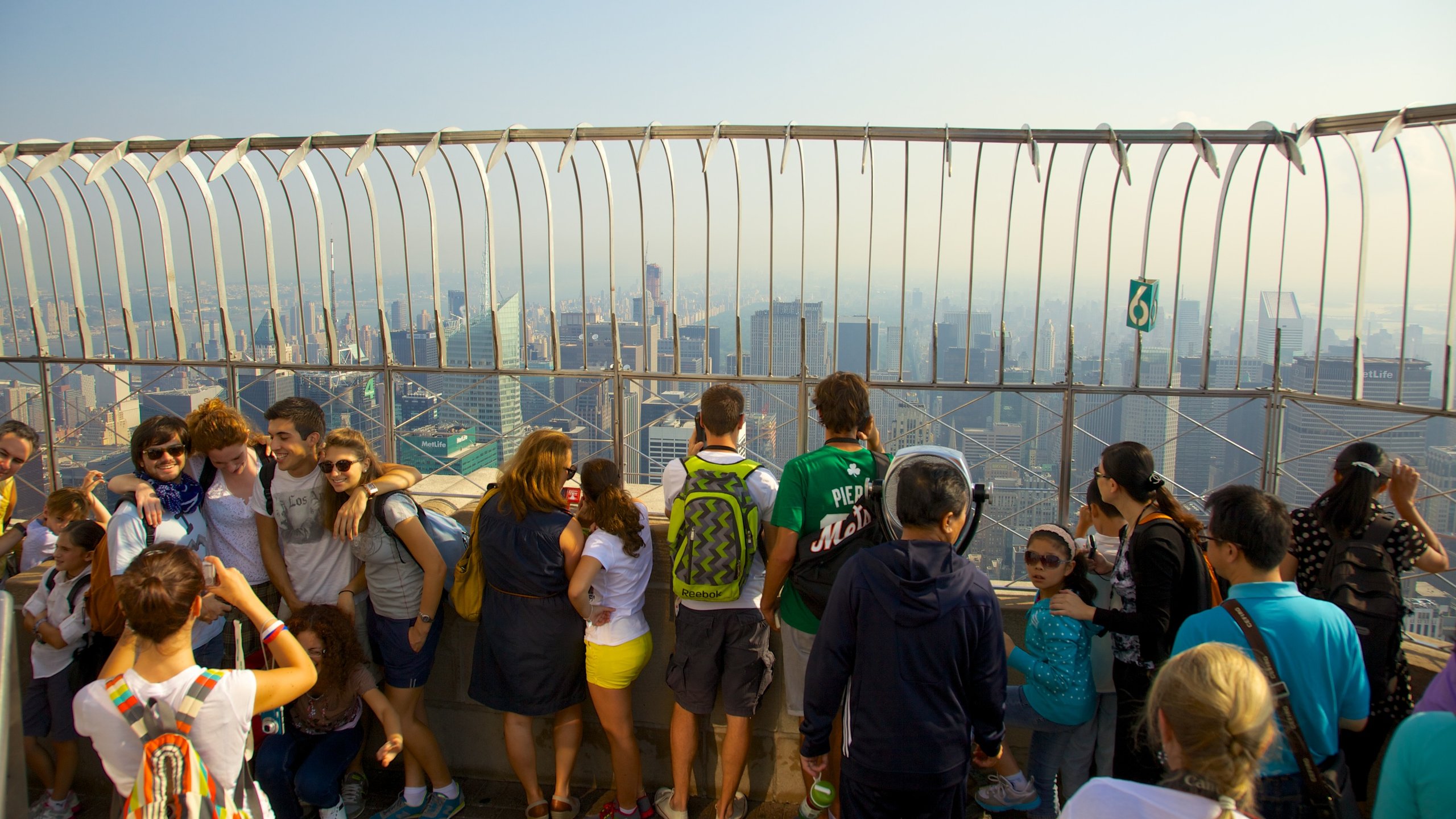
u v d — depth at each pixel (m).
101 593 3.20
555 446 3.30
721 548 3.08
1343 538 2.89
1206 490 4.27
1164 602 2.64
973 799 3.61
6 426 4.21
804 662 3.20
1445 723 1.71
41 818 3.71
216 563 2.47
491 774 3.98
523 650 3.33
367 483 3.29
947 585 2.38
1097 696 3.02
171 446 3.19
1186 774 1.65
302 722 3.33
